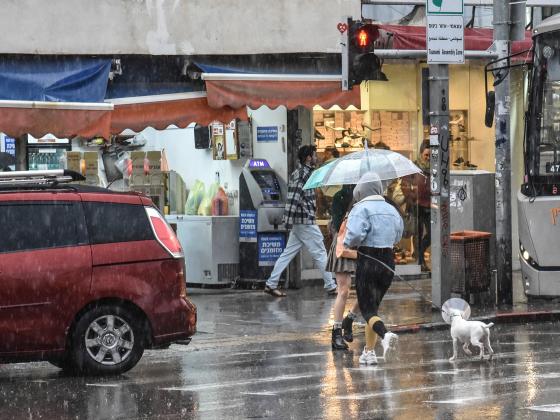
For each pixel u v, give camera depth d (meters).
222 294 20.42
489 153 23.20
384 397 10.62
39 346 12.17
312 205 19.81
